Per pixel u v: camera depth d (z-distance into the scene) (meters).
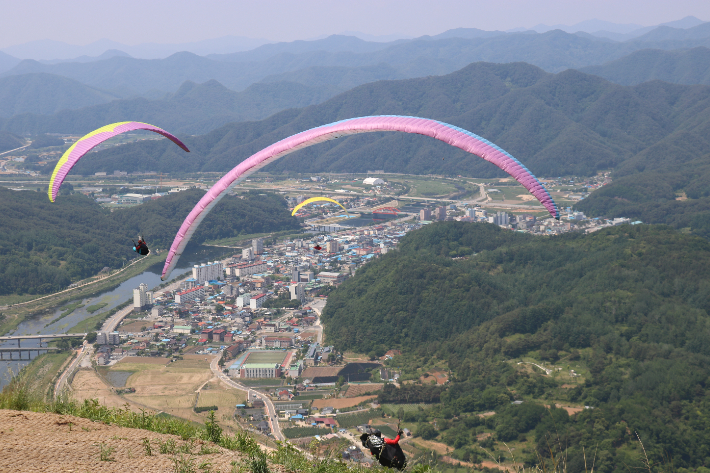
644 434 95.75
